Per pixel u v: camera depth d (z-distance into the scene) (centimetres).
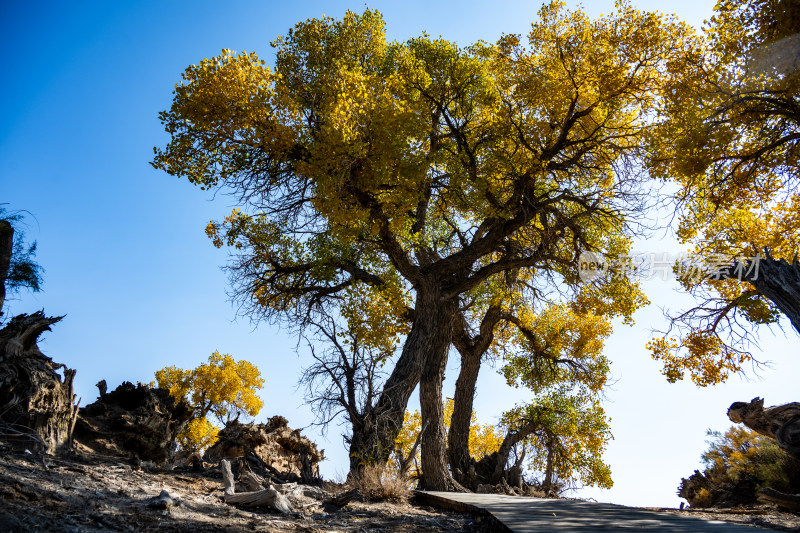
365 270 1758
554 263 1872
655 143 1510
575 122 1719
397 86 1545
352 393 1461
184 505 641
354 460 1395
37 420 823
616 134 1731
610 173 1842
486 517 777
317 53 1858
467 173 1645
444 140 1869
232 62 1350
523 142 1656
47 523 448
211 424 2523
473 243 1748
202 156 1430
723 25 1288
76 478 668
